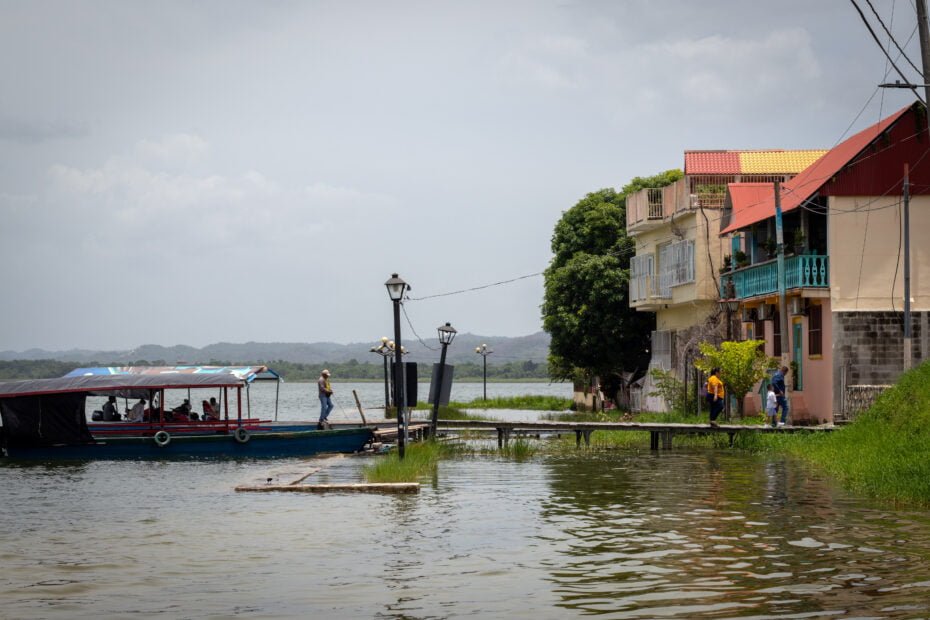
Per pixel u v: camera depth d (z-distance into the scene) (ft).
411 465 77.61
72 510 61.52
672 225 141.69
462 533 50.01
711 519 52.95
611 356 172.45
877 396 93.76
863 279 103.71
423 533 50.16
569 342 175.11
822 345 106.22
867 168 104.27
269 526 53.11
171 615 34.73
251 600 36.65
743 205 127.03
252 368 108.58
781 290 103.19
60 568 42.86
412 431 113.39
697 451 94.38
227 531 51.80
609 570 40.70
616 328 170.60
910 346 97.91
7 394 98.58
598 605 35.04
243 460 97.50
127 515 58.85
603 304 171.22
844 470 69.41
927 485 57.72
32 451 98.78
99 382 101.50
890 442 73.87
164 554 45.75
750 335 128.16
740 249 130.11
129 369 108.58
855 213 104.06
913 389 80.94
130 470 88.07
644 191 150.10
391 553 45.06
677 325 148.25
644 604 35.04
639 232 158.20
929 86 77.77
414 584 38.75
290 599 36.70
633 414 150.61
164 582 39.88
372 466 81.92
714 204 135.23
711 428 98.32
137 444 99.45
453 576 40.06
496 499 62.44
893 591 36.24
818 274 104.99
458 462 87.40
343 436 103.40
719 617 33.17
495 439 115.14
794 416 110.01
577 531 50.11
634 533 49.24
